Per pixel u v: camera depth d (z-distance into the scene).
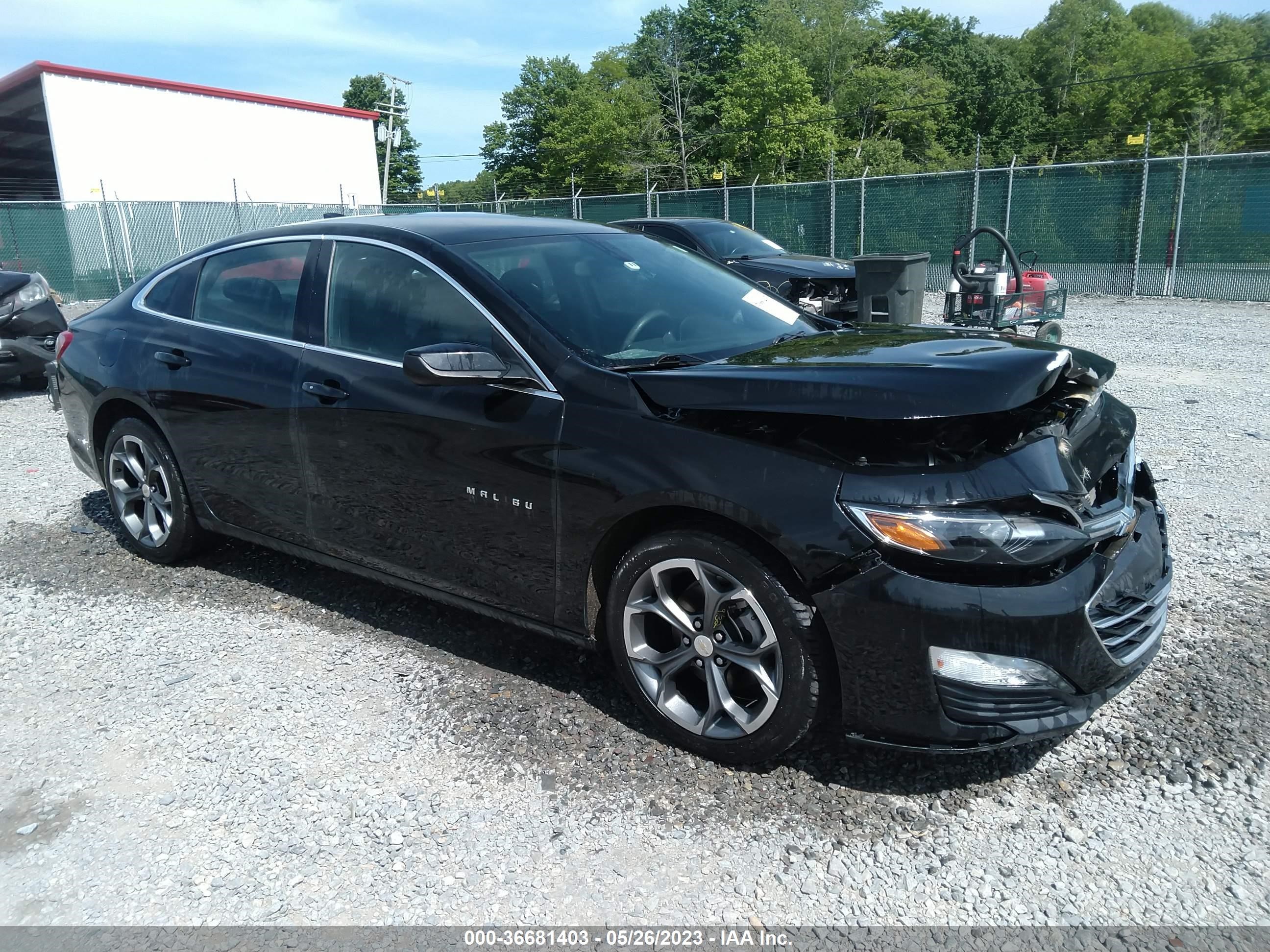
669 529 2.82
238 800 2.79
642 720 3.14
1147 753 2.88
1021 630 2.42
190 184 28.89
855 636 2.52
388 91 87.88
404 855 2.54
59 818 2.74
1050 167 17.89
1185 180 16.50
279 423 3.76
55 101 25.62
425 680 3.45
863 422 2.58
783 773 2.85
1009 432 2.66
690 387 2.79
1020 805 2.67
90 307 19.94
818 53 60.34
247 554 4.72
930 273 19.80
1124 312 14.68
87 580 4.46
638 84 57.34
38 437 7.60
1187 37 65.94
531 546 3.12
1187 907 2.28
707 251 11.23
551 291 3.36
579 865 2.49
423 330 3.39
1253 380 8.73
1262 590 4.00
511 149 67.62
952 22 75.62
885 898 2.34
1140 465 3.32
